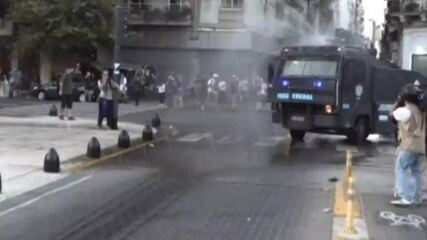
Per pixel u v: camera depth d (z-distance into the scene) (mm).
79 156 13430
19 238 7156
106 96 19203
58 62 42969
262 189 10594
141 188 10367
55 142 15594
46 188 10062
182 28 44219
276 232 7648
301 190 10562
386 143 19250
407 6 35344
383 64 19641
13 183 10352
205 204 9234
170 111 31031
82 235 7336
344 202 9258
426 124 9844
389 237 7570
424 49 35406
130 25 44344
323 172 12664
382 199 9977
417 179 9531
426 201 9797
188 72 44062
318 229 7820
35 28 40406
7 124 19859
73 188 10156
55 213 8414
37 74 43844
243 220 8273
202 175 11906
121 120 23953
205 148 16328
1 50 44531
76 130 18609
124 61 44188
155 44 44531
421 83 20750
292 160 14547
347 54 17875
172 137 18672
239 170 12703
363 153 16438
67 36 39688
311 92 17844
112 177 11328
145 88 39125
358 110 18281
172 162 13508
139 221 8086
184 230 7672
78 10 39625
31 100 35656
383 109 19344
